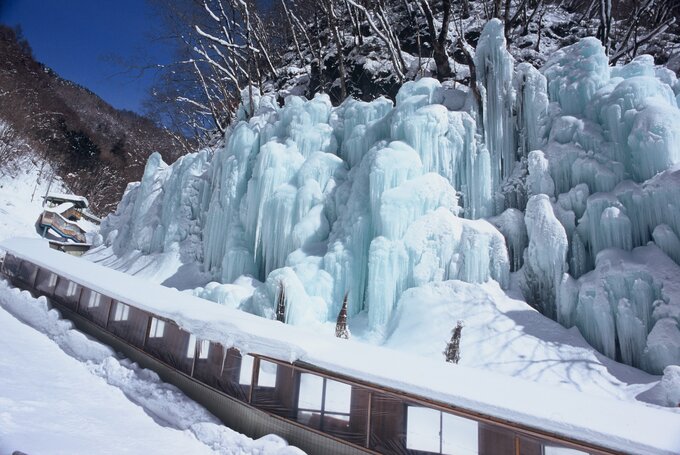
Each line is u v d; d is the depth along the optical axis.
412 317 10.14
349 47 24.06
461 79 18.31
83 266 11.36
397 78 20.86
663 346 7.78
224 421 6.22
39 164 43.12
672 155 9.38
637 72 11.31
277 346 5.77
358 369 5.16
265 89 27.52
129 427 5.84
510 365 8.34
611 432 3.64
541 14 21.34
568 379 7.85
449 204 11.76
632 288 8.53
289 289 10.72
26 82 51.75
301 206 13.22
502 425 4.20
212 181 17.45
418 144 12.42
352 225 11.95
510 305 9.84
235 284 12.73
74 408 6.09
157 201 19.81
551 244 9.70
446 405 4.55
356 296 11.70
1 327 9.61
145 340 8.05
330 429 5.29
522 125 12.32
